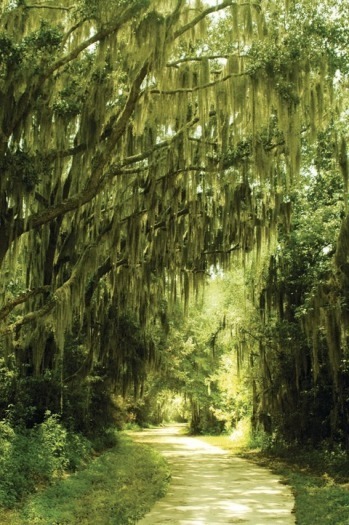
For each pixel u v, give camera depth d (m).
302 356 19.22
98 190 14.02
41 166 13.68
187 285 19.12
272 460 19.81
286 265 20.28
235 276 24.12
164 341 26.61
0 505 9.59
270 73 13.40
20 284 20.09
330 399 18.52
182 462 19.81
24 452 13.15
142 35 12.72
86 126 14.05
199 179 17.12
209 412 40.47
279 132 15.70
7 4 13.40
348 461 15.82
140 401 47.09
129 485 12.77
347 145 16.89
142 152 15.88
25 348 17.97
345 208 16.34
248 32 13.97
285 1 14.02
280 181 17.20
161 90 13.67
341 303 16.34
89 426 21.70
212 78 16.45
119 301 18.39
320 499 10.92
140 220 16.72
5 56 12.16
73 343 20.19
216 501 11.33
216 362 34.97
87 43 13.09
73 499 10.62
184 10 13.99
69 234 18.55
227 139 14.58
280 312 20.28
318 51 13.99
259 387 23.70
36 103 13.41
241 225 17.80
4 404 17.03
